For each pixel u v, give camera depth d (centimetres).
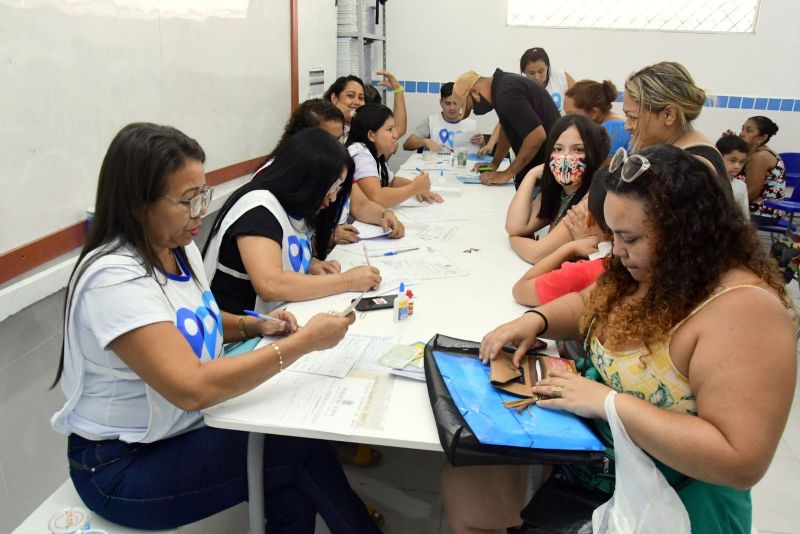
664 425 90
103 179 109
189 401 104
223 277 173
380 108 287
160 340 104
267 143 316
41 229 157
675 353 95
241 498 125
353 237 224
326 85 413
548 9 516
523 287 161
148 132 107
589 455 95
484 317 153
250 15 283
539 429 98
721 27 505
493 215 271
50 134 157
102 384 114
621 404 95
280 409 108
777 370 84
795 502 201
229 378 107
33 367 160
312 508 137
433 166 407
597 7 511
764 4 493
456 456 96
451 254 210
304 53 362
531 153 322
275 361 113
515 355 121
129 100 192
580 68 523
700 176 91
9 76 142
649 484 94
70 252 168
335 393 114
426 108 548
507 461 96
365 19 474
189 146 110
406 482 203
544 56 430
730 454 84
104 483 116
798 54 502
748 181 450
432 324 148
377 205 250
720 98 519
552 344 134
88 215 174
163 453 119
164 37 210
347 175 184
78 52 166
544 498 112
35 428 163
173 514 118
